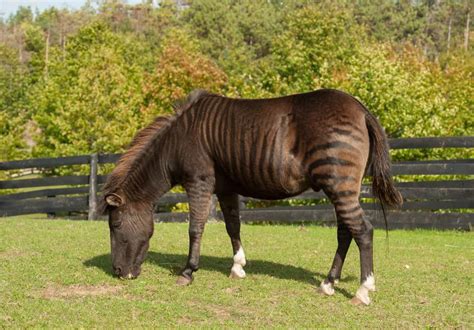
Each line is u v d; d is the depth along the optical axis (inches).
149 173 267.9
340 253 248.2
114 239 266.2
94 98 1090.7
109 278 266.5
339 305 231.3
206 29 2706.7
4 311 213.2
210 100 263.9
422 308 229.0
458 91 1131.3
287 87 1106.7
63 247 337.4
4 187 615.2
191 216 262.5
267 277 275.3
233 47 2388.0
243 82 1194.6
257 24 2792.8
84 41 1626.5
